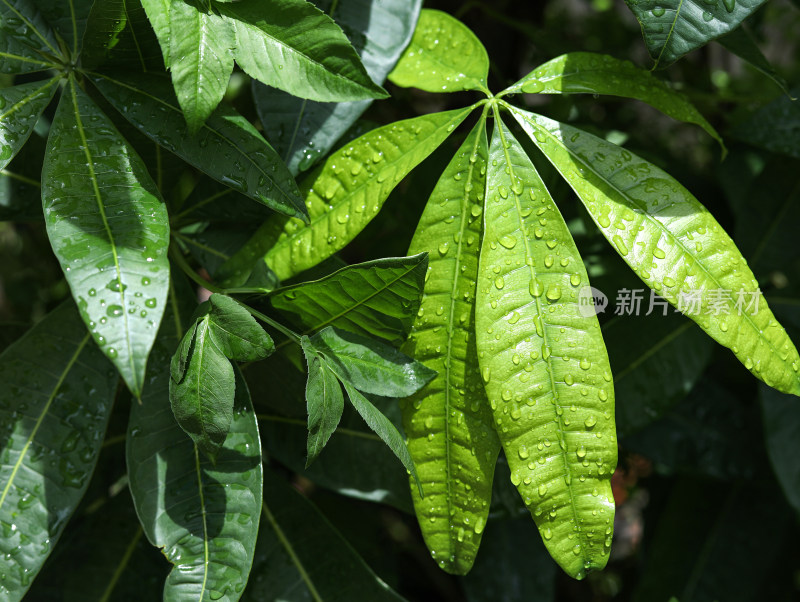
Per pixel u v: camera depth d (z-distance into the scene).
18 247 0.90
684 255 0.54
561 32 0.91
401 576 0.81
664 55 0.51
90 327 0.49
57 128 0.53
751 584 0.68
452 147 0.66
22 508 0.54
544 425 0.53
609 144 0.55
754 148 0.71
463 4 0.70
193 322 0.51
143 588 0.61
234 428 0.54
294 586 0.60
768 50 1.06
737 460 0.67
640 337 0.63
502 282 0.53
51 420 0.55
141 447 0.55
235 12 0.51
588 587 0.87
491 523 0.68
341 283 0.53
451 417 0.55
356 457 0.62
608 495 0.53
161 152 0.57
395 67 0.58
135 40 0.53
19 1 0.54
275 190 0.53
